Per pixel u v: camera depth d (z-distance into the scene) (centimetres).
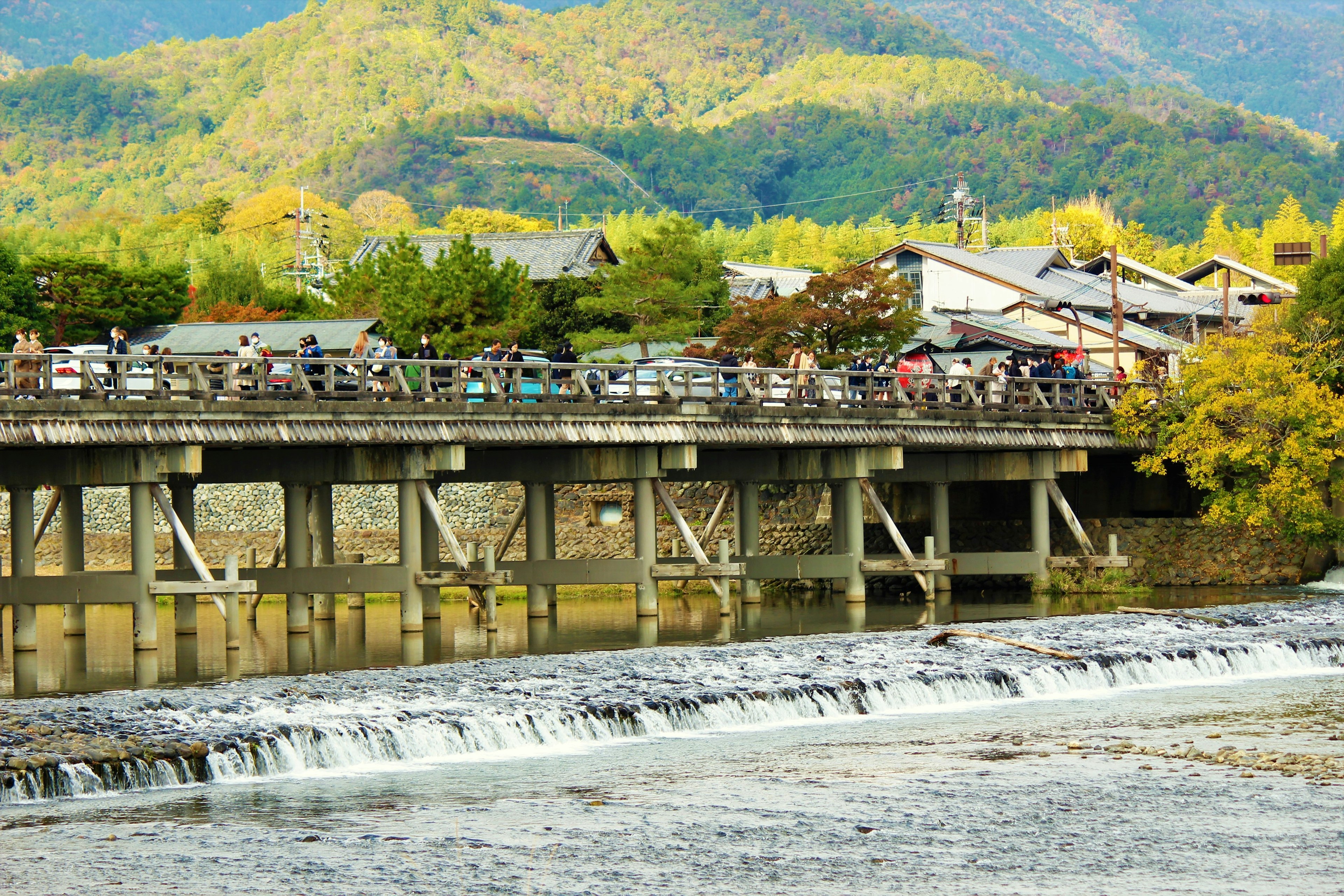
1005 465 12731
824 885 4912
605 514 14462
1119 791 6053
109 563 14788
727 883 4925
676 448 10362
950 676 8044
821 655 8662
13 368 7825
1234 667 9025
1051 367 14125
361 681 7631
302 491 10200
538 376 11631
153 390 8244
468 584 9575
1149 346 19975
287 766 6244
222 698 7075
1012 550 13600
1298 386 12681
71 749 5988
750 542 12350
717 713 7256
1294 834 5475
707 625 10850
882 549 13838
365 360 9000
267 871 4962
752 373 10694
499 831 5425
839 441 10969
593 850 5219
